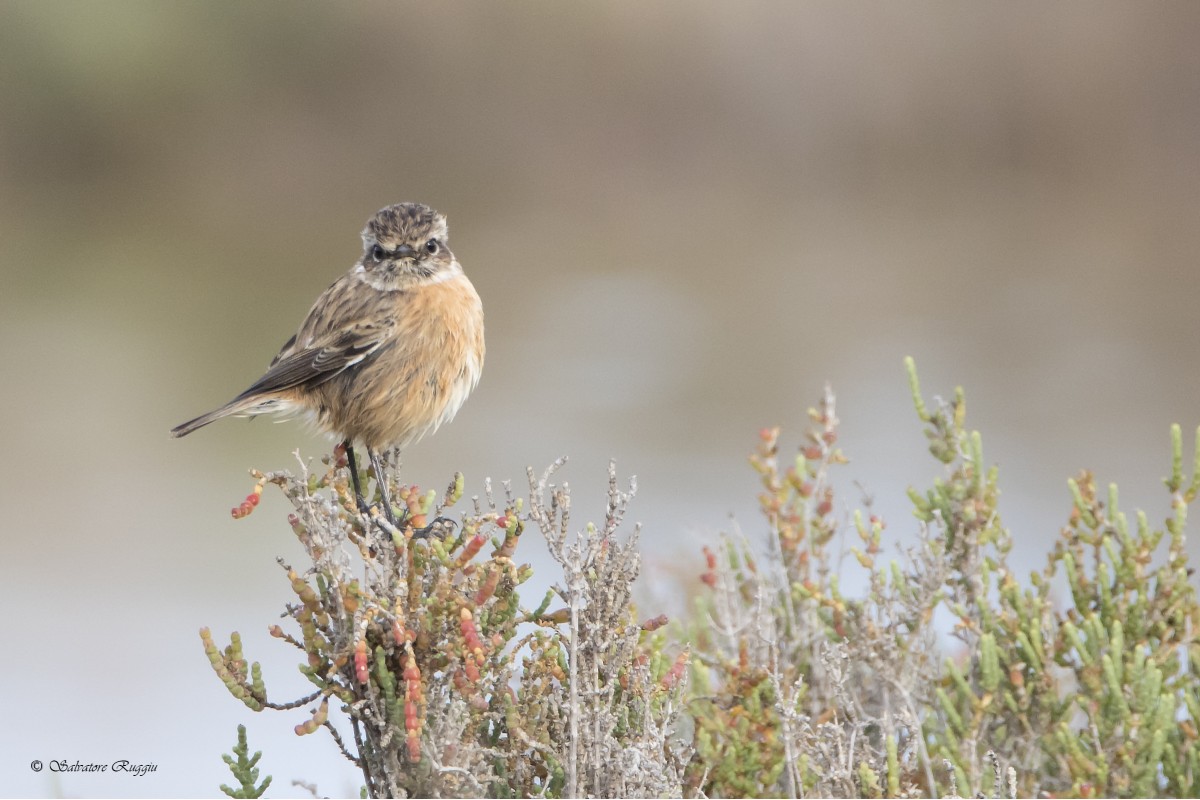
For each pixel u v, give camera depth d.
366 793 5.82
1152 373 19.44
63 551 14.21
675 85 30.47
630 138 30.56
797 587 6.78
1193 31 29.05
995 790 5.99
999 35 29.78
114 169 31.80
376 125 31.09
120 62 31.17
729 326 22.53
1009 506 14.44
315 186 31.14
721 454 16.62
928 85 29.95
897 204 29.16
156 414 19.12
